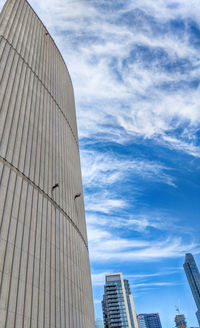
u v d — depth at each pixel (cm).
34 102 2652
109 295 15925
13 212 1755
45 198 2223
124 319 14925
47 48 3609
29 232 1838
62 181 2695
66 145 3183
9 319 1410
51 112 3012
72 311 2075
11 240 1642
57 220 2308
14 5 3161
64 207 2555
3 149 1912
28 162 2148
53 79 3431
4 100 2155
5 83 2272
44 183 2297
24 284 1609
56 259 2073
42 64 3231
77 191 3139
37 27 3509
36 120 2553
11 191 1816
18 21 3058
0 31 2658
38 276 1767
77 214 2916
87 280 2739
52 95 3216
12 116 2169
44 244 1972
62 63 4094
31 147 2280
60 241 2239
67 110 3653
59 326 1812
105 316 16450
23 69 2691
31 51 3044
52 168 2556
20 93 2439
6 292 1458
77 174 3366
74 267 2375
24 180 2009
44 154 2480
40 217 2042
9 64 2475
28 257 1733
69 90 4166
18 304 1507
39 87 2903
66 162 2995
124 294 15938
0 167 1806
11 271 1547
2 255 1531
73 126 3816
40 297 1711
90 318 2552
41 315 1664
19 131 2186
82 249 2770
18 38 2873
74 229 2652
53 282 1922
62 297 1981
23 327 1480
